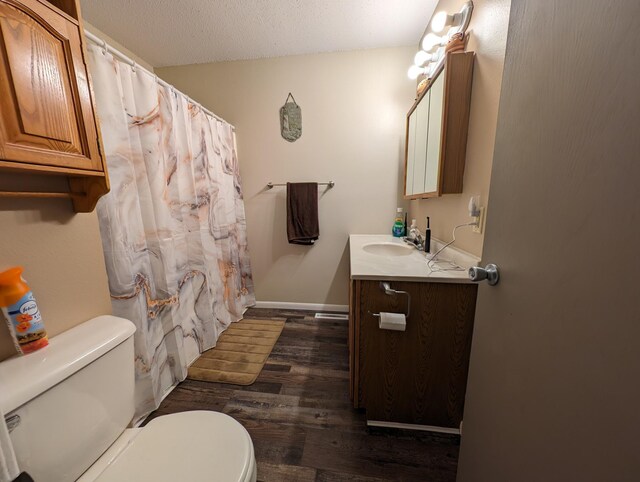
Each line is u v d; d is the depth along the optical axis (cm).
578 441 41
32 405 58
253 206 244
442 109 118
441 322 111
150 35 185
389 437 120
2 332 65
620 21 34
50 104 65
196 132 179
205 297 184
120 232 118
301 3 156
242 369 168
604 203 37
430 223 176
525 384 54
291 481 101
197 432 77
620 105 34
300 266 249
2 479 48
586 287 40
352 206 233
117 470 67
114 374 78
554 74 47
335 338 204
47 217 76
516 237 58
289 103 222
